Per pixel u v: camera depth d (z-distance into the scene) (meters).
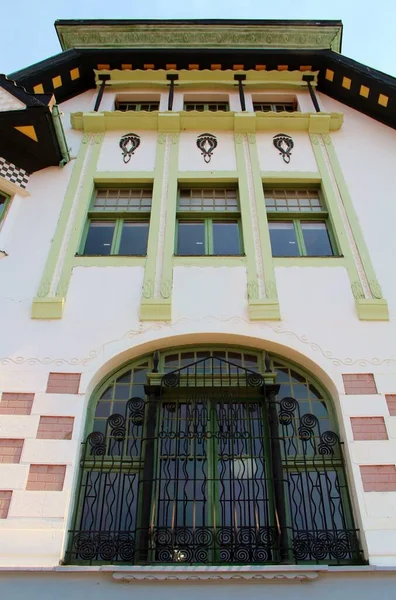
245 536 5.19
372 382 6.14
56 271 7.14
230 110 10.05
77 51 10.09
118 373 6.41
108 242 7.87
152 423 5.83
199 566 4.78
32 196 8.13
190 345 6.65
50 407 5.84
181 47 10.63
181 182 8.55
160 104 10.14
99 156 8.88
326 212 8.23
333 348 6.43
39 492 5.25
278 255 7.58
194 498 5.32
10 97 8.14
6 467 5.39
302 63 10.53
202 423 5.94
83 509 5.41
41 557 4.88
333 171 8.73
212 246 7.82
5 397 5.90
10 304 6.74
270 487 5.52
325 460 5.72
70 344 6.38
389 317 6.75
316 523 5.36
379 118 9.86
